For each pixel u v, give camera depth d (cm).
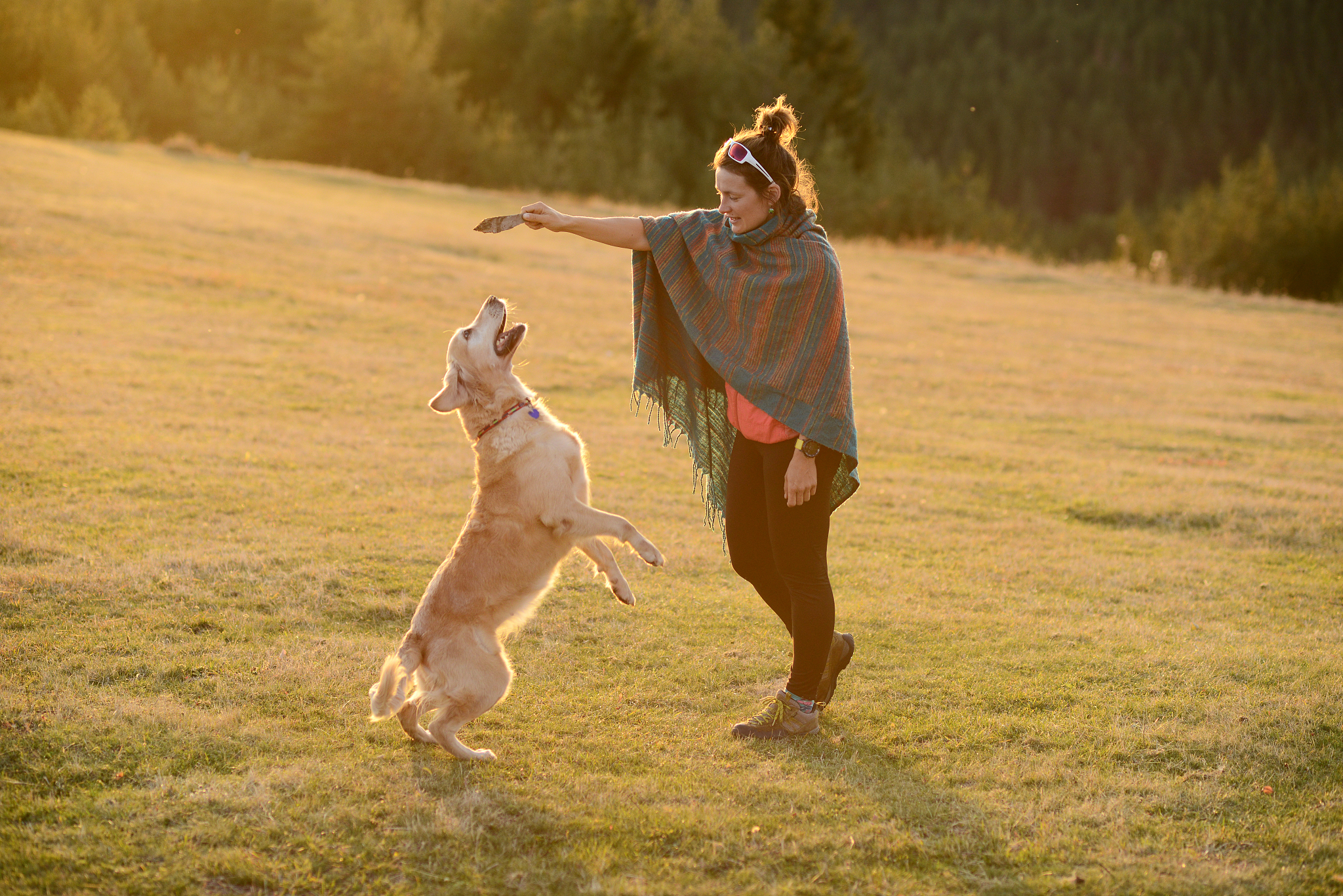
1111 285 2633
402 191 3177
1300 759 379
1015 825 332
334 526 645
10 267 1372
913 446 1001
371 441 878
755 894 293
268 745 372
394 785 349
